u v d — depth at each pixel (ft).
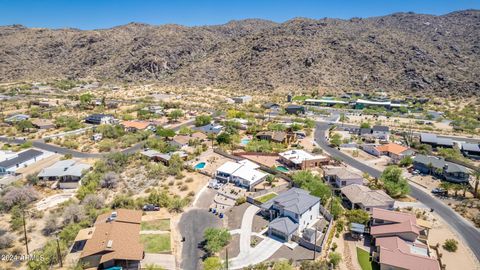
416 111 609.83
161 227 204.33
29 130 435.53
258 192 246.47
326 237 189.78
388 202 223.71
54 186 262.26
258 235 195.52
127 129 438.40
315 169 302.86
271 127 431.02
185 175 283.59
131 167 301.02
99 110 568.41
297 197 211.61
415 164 308.81
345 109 633.20
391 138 418.51
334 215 214.90
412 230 185.06
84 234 184.24
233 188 257.96
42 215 216.74
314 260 171.53
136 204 228.43
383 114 577.84
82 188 247.70
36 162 319.06
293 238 190.60
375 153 353.31
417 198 249.34
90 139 396.37
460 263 174.91
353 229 193.57
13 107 577.84
